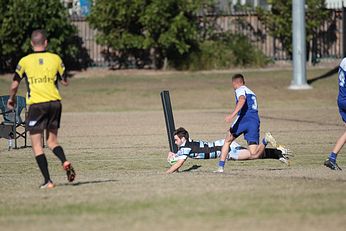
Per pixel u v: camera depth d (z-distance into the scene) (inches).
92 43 5541.3
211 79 5093.5
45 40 1534.2
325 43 5748.0
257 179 1637.6
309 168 1985.7
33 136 1533.0
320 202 1298.0
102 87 4822.8
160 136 2928.2
